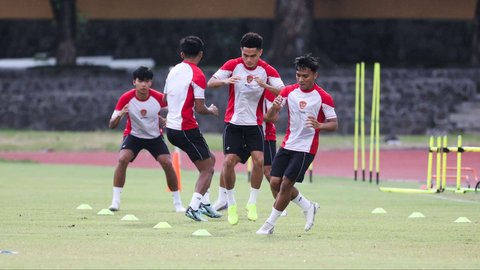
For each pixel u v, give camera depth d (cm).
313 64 4131
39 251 3772
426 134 13562
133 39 15825
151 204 5791
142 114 5269
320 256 3697
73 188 6956
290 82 13488
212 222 4816
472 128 13550
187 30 15800
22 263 3469
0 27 15825
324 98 4172
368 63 15725
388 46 15975
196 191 4781
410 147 12100
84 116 13712
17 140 12488
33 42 15825
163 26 15825
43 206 5581
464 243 4106
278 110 4225
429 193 6700
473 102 13812
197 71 4784
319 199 6281
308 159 4194
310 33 14288
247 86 4653
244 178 8225
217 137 12581
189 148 4797
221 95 13425
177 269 3362
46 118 13725
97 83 13838
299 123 4175
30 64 15650
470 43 15925
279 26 14275
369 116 13400
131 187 7144
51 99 13775
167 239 4147
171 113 4809
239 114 4700
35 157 11075
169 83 4816
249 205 4872
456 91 13850
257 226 4650
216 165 9781
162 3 15662
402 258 3672
